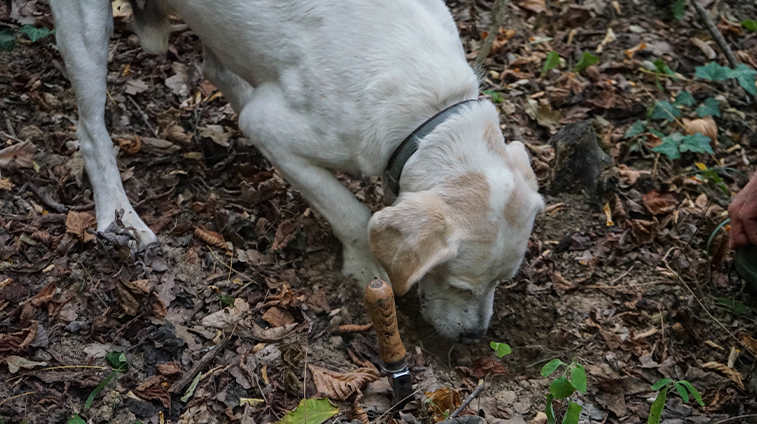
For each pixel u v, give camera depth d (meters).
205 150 1.99
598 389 1.77
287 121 1.75
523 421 1.71
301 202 1.92
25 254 1.82
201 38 1.83
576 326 1.84
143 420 1.67
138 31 1.89
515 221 1.68
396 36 1.73
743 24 2.36
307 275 1.84
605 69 2.25
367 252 1.79
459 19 2.29
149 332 1.75
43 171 1.93
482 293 1.73
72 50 1.82
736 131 2.18
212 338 1.75
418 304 1.84
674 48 2.32
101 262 1.81
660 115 2.15
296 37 1.74
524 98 2.16
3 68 2.06
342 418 1.68
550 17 2.34
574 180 2.01
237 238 1.86
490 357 1.79
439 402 1.69
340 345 1.77
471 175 1.68
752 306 1.90
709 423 1.73
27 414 1.66
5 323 1.74
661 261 1.93
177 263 1.83
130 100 2.05
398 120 1.72
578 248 1.94
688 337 1.84
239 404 1.70
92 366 1.71
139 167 1.96
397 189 1.75
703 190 2.05
